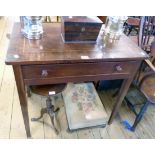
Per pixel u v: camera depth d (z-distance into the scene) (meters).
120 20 1.15
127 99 1.74
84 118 1.39
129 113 1.67
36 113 1.54
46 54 0.88
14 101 1.62
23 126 1.42
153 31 1.63
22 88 0.94
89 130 1.47
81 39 1.03
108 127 1.52
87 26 0.97
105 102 1.75
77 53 0.92
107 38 1.14
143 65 1.32
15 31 1.04
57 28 1.16
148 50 1.54
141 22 1.45
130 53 1.01
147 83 1.33
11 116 1.48
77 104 1.51
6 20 3.13
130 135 1.47
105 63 0.96
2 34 2.68
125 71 1.05
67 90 1.63
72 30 0.97
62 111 1.58
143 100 1.80
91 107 1.49
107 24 1.20
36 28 1.02
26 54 0.85
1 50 2.30
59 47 0.96
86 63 0.92
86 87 1.68
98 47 1.02
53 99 1.68
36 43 0.96
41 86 1.12
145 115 1.68
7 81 1.85
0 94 1.68
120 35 1.22
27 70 0.85
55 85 1.14
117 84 1.83
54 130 1.41
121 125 1.55
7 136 1.34
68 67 0.91
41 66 0.86
